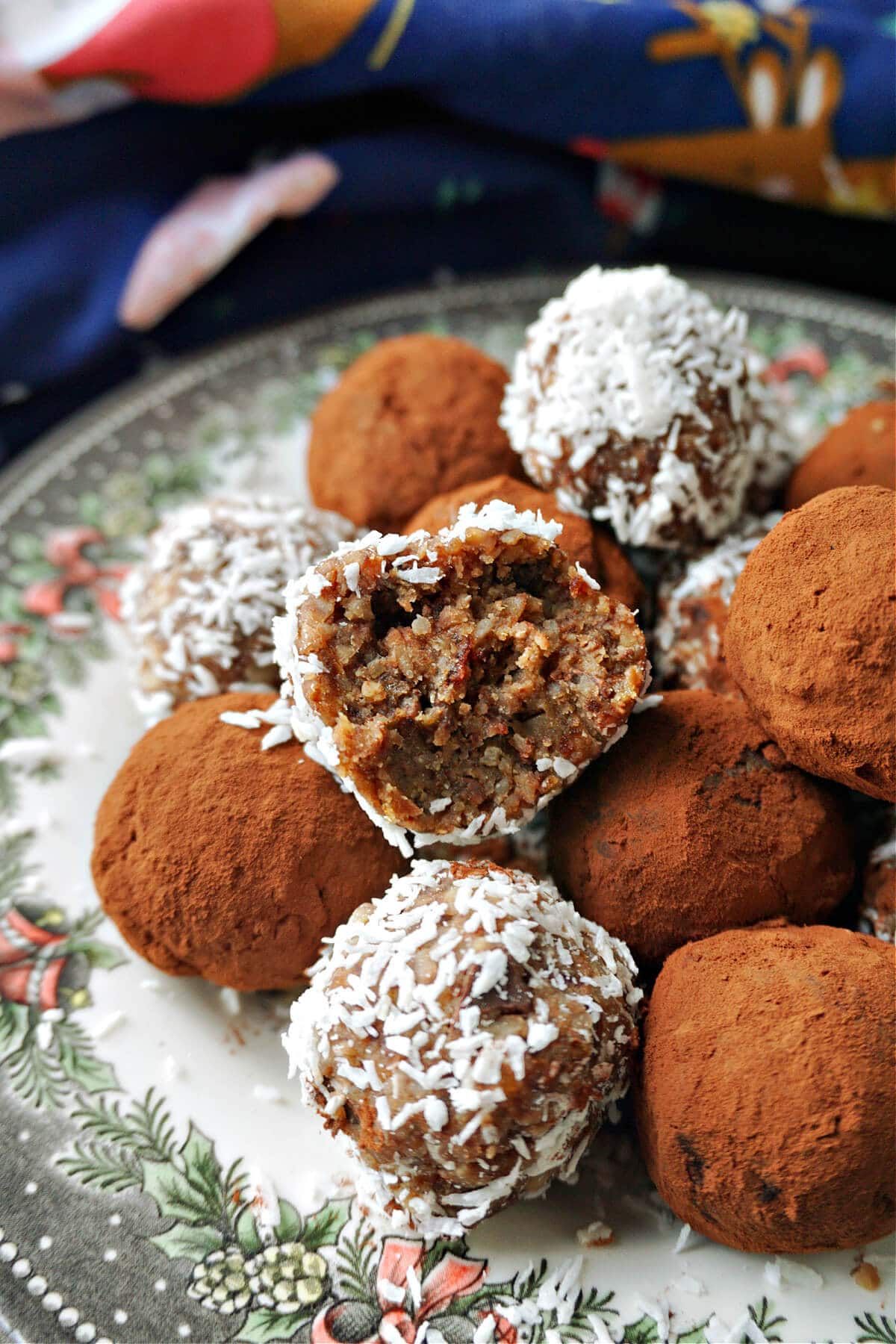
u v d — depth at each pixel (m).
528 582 0.20
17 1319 0.18
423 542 0.19
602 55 0.27
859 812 0.21
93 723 0.23
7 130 0.27
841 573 0.19
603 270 0.30
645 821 0.19
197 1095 0.20
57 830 0.22
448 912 0.18
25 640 0.24
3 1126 0.20
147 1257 0.19
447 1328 0.18
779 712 0.19
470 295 0.29
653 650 0.22
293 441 0.27
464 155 0.28
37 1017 0.21
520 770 0.19
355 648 0.19
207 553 0.22
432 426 0.22
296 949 0.20
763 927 0.19
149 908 0.20
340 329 0.28
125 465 0.26
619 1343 0.18
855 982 0.18
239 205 0.27
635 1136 0.20
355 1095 0.18
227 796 0.20
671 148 0.28
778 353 0.28
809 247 0.30
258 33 0.26
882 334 0.28
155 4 0.26
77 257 0.27
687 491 0.21
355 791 0.19
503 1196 0.18
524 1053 0.18
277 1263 0.19
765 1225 0.18
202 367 0.28
